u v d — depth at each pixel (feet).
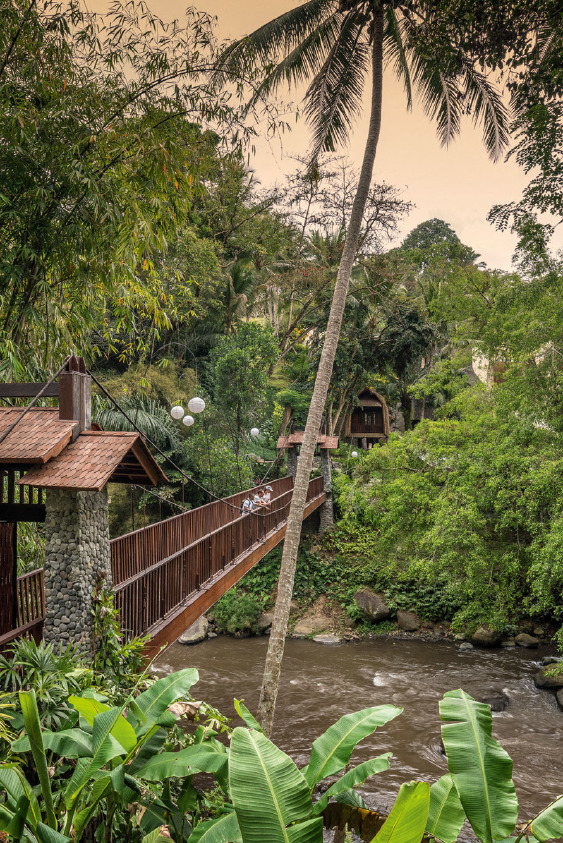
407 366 92.89
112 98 24.35
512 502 47.24
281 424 87.86
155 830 9.80
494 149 36.60
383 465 58.34
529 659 55.31
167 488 66.23
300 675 51.21
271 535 46.26
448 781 8.39
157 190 26.23
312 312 91.91
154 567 24.06
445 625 64.03
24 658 15.70
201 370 79.46
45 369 27.12
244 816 7.06
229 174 72.59
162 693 10.43
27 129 22.26
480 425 52.24
